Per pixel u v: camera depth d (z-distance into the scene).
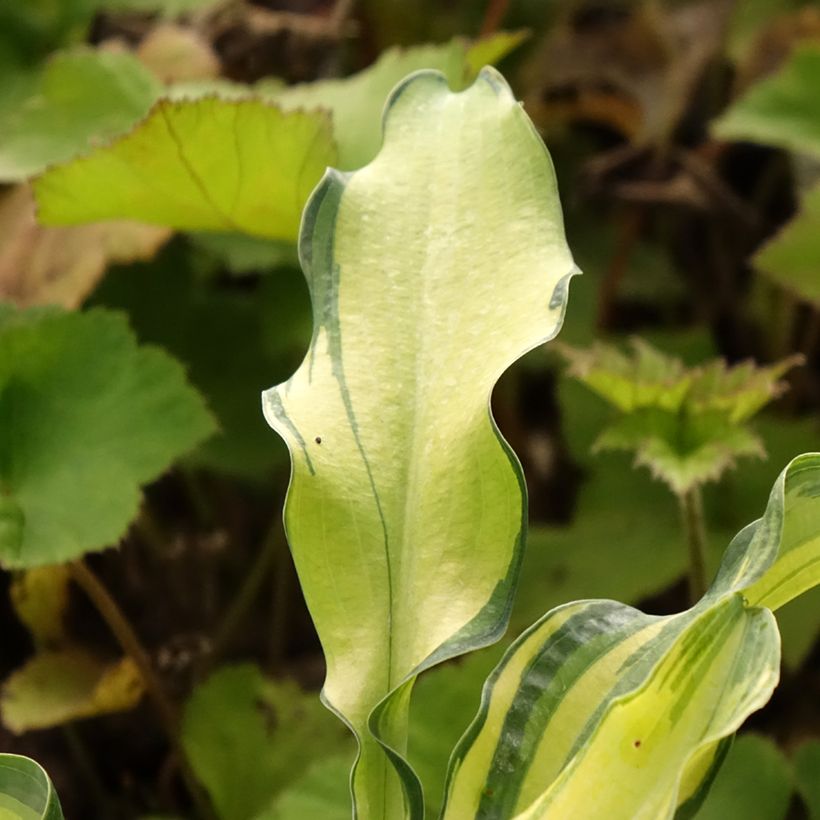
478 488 0.70
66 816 0.96
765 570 0.68
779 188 1.45
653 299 1.36
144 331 1.08
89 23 1.25
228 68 1.25
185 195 0.91
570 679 0.70
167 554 1.04
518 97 1.43
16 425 0.89
